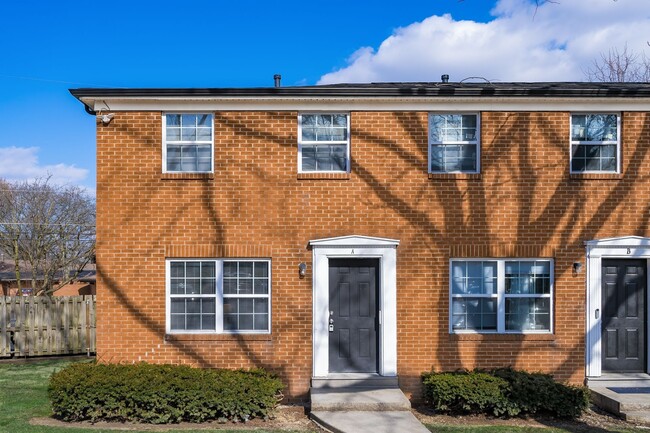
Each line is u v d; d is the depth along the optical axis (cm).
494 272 1109
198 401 925
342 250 1087
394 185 1098
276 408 1013
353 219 1095
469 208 1098
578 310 1094
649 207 1104
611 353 1112
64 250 2886
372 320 1100
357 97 1083
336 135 1117
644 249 1094
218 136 1098
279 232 1091
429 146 1112
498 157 1102
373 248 1087
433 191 1098
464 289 1107
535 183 1101
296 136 1098
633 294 1117
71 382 922
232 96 1080
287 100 1088
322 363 1077
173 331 1095
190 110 1102
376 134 1102
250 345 1082
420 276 1091
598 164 1121
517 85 1227
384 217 1095
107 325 1083
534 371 1085
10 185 2850
